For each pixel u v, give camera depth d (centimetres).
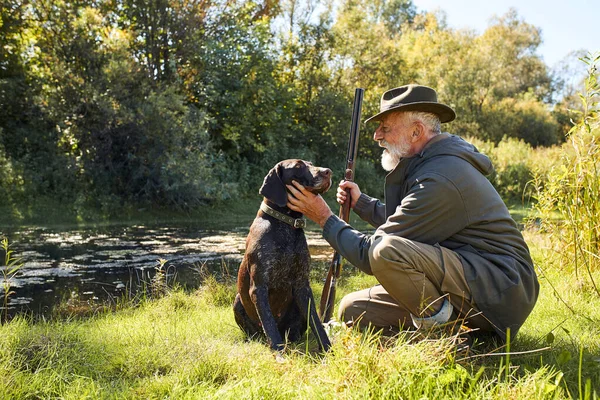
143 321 391
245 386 228
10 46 1619
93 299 552
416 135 309
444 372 219
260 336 350
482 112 3597
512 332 278
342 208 365
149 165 1534
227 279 548
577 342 296
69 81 1459
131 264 759
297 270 335
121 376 269
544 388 199
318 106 2228
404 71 2525
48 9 1500
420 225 280
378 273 270
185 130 1516
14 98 1560
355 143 368
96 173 1494
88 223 1355
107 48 1557
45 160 1510
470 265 274
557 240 521
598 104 429
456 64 3566
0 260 780
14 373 247
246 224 1429
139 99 1521
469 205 277
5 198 1358
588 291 429
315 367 248
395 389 202
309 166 323
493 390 205
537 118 3775
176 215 1545
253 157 1962
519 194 2267
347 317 322
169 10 1688
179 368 267
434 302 267
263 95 1880
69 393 237
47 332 311
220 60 1781
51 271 704
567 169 488
